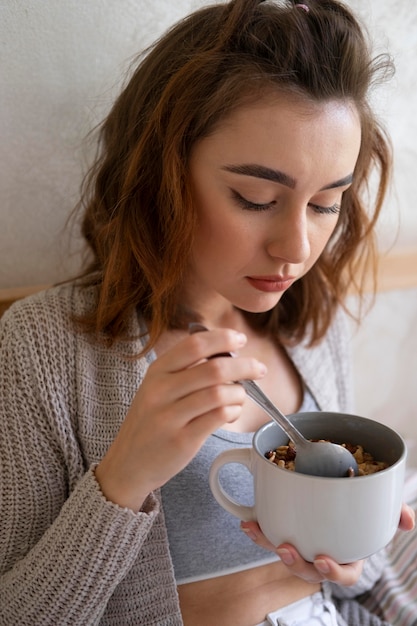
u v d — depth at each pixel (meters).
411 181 1.25
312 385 0.97
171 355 0.58
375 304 1.23
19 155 0.96
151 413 0.58
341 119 0.66
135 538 0.68
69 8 0.91
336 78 0.66
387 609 0.95
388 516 0.62
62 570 0.69
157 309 0.80
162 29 0.97
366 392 1.31
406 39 1.11
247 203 0.68
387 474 0.60
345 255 1.01
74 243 1.03
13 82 0.92
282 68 0.64
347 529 0.60
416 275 1.24
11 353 0.78
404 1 1.07
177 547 0.83
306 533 0.61
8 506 0.77
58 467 0.79
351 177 0.71
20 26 0.89
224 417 0.57
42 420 0.78
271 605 0.86
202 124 0.67
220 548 0.84
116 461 0.65
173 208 0.71
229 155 0.66
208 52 0.68
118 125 0.83
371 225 1.00
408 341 1.29
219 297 0.90
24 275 1.03
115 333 0.81
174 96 0.70
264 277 0.72
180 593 0.83
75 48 0.93
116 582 0.70
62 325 0.81
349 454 0.65
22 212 0.99
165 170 0.71
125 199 0.77
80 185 1.00
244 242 0.69
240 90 0.64
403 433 1.37
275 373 0.97
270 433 0.71
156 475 0.63
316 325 0.98
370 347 1.27
